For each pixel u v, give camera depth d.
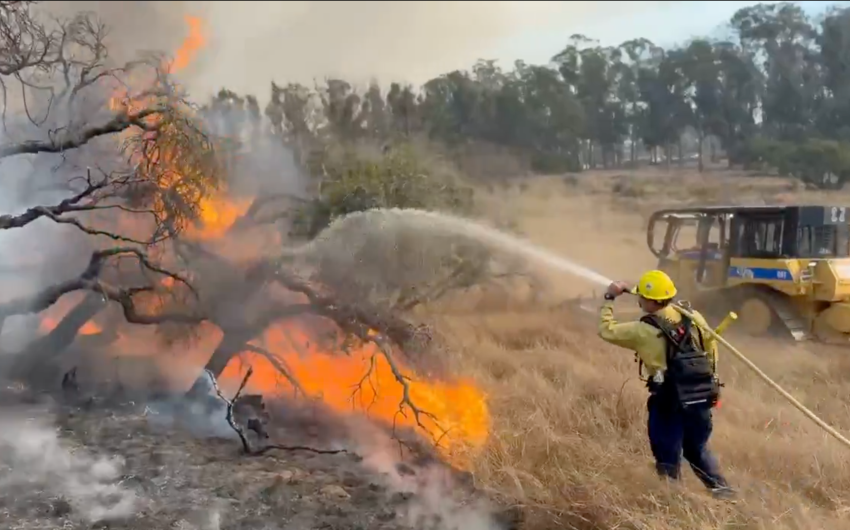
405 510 5.63
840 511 5.23
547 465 6.08
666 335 5.39
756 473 6.02
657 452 5.48
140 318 8.47
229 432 7.81
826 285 11.95
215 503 5.60
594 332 12.22
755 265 12.77
